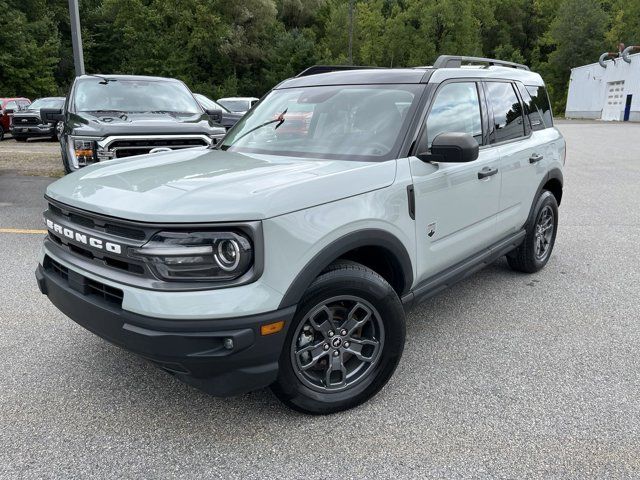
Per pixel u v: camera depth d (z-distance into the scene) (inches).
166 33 1894.7
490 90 165.6
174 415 115.3
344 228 106.2
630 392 124.1
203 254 92.7
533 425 111.7
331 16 2495.1
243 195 97.3
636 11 2395.4
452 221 140.5
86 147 246.2
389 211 116.5
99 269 102.7
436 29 2298.2
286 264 97.7
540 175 189.8
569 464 99.7
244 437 108.0
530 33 3070.9
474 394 123.6
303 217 100.1
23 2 1640.0
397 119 132.6
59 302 114.6
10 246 238.5
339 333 112.2
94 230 103.7
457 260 149.8
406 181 122.0
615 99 1528.1
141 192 103.2
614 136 892.6
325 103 147.4
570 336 154.0
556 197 215.9
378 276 114.3
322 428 111.0
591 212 316.8
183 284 93.7
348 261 112.4
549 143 195.9
